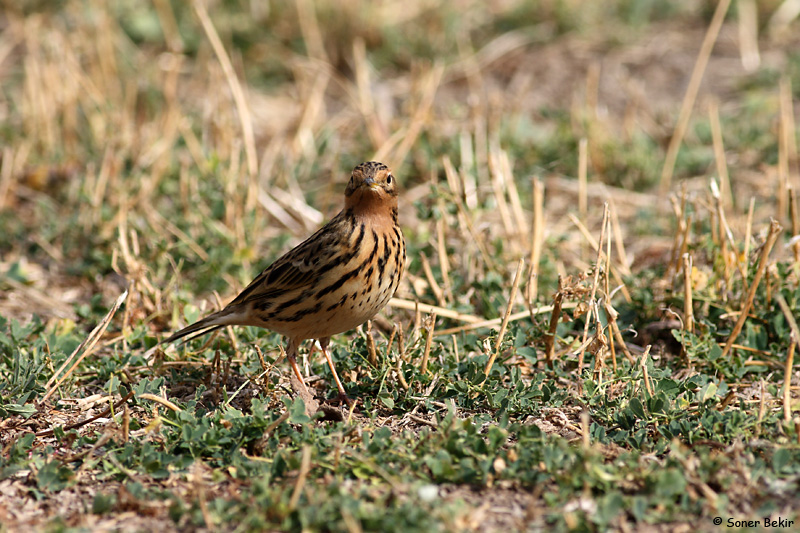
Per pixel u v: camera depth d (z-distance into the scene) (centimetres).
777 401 959
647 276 1261
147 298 1249
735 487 781
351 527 696
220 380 1048
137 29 2308
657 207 1598
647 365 991
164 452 862
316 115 1911
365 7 2308
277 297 965
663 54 2280
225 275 1366
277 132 1898
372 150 1764
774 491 775
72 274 1427
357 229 946
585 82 2164
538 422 938
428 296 1252
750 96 2008
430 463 802
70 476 826
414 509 725
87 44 2061
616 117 2005
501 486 801
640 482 784
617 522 741
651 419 904
